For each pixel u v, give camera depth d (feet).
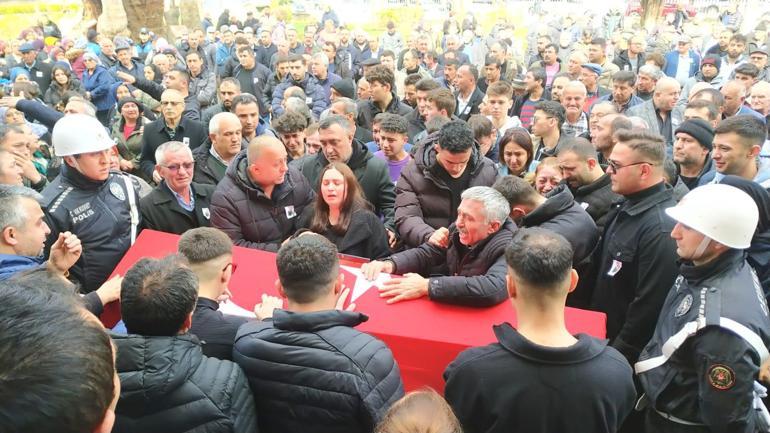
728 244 7.23
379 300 9.02
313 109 27.76
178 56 37.99
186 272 6.22
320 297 6.82
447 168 11.78
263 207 11.93
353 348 6.32
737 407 6.66
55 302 3.53
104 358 3.38
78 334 3.33
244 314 8.71
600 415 5.94
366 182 14.30
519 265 6.25
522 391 5.96
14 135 12.85
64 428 3.09
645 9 59.67
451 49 38.40
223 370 6.11
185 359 5.80
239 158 12.04
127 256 10.15
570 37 44.91
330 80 30.04
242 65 31.37
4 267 8.20
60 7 69.56
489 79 28.76
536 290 6.21
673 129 19.97
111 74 34.22
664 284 8.98
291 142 16.66
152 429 5.69
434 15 71.61
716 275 7.42
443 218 12.13
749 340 6.70
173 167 11.64
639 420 9.41
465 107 24.44
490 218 9.00
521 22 68.90
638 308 9.25
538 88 24.29
